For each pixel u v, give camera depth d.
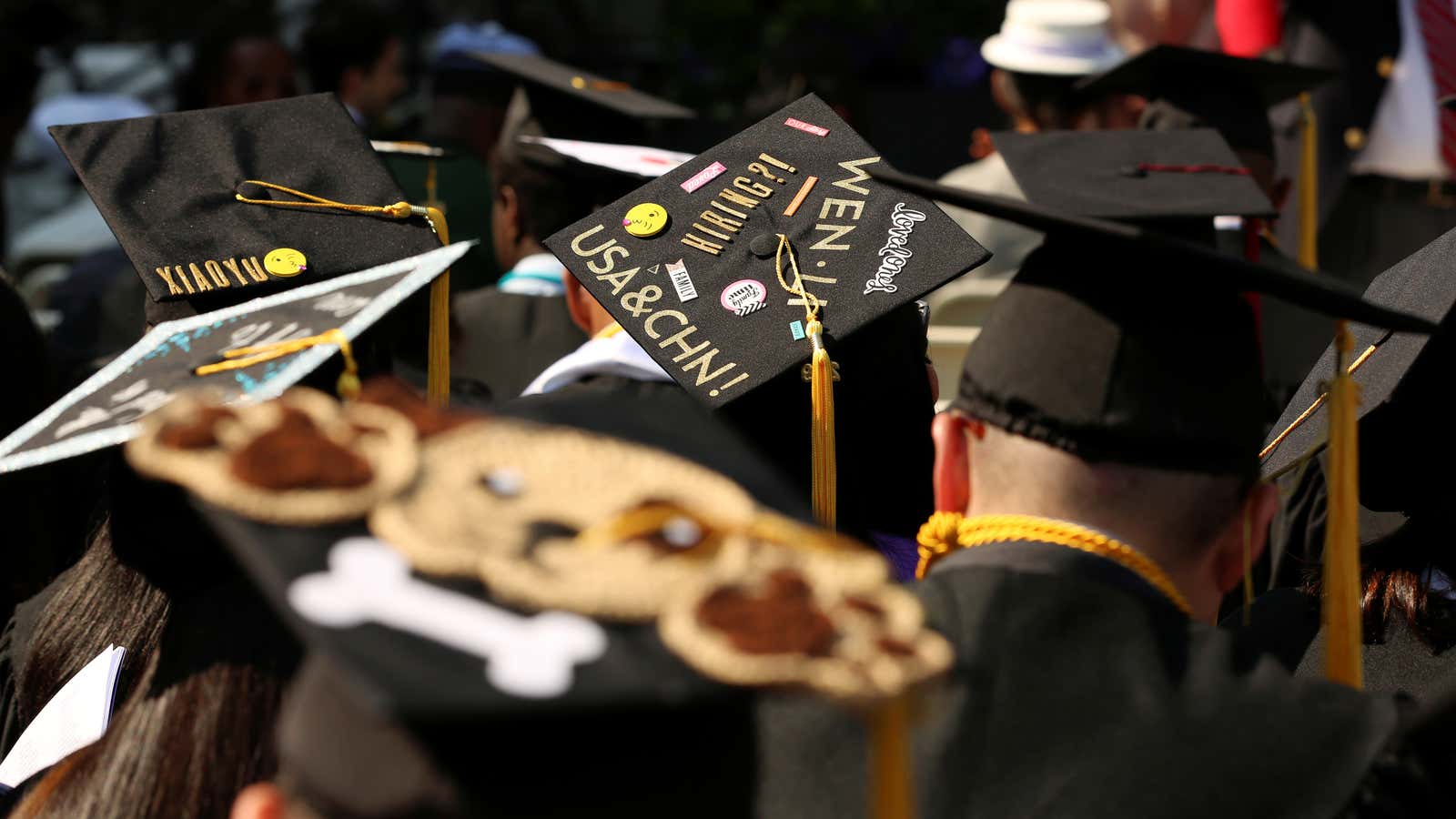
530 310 5.88
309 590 1.67
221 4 14.73
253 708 2.79
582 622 1.67
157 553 2.98
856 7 13.43
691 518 1.79
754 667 1.61
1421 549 3.37
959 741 2.43
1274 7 7.92
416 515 1.74
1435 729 2.42
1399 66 7.86
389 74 9.48
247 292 3.71
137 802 2.75
